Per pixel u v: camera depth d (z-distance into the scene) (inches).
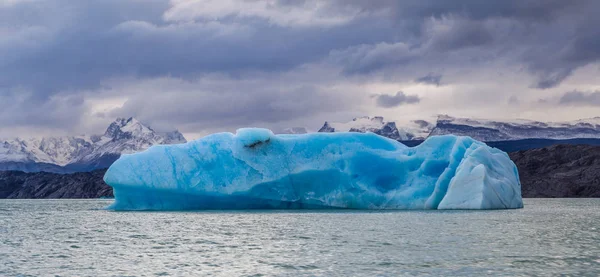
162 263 965.2
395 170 2108.8
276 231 1413.6
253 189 2047.2
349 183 2059.5
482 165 2054.6
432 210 2027.6
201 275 861.2
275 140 2068.2
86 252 1099.9
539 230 1400.1
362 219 1696.6
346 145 2092.8
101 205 4178.2
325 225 1539.1
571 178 6023.6
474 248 1083.9
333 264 929.5
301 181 2060.8
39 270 907.4
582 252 1029.8
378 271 864.3
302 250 1088.2
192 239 1283.2
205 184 2044.8
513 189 2199.8
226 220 1732.3
